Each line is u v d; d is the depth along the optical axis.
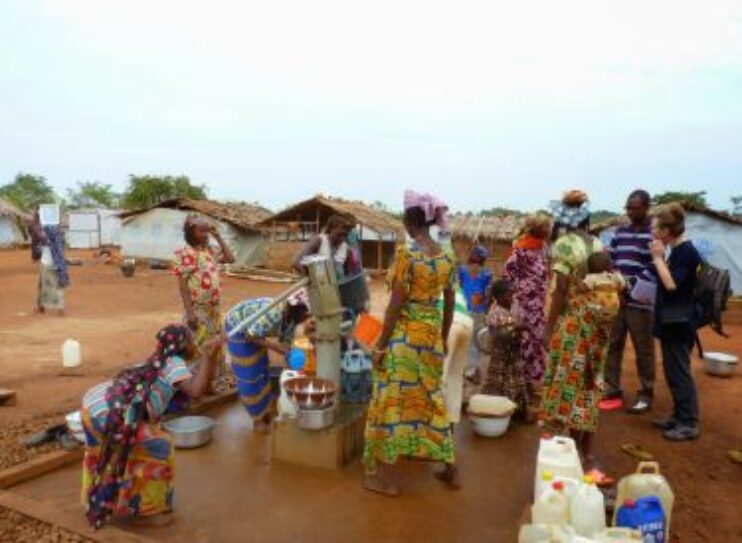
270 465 4.70
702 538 3.79
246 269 26.31
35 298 16.00
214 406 6.01
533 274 5.73
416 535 3.73
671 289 5.23
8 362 8.68
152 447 3.73
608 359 6.30
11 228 38.31
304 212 28.17
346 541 3.65
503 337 5.71
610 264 4.53
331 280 4.84
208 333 6.02
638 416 6.07
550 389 4.62
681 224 5.26
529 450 5.09
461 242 25.25
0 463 4.60
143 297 17.16
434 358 4.14
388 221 30.25
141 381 3.68
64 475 4.48
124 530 3.66
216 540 3.64
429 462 4.81
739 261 18.41
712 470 4.80
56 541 3.49
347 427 4.73
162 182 45.53
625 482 3.58
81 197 67.69
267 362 5.38
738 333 12.73
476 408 5.54
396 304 4.06
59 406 6.34
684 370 5.45
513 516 3.98
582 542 2.92
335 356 4.89
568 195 4.94
